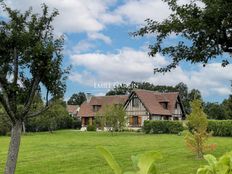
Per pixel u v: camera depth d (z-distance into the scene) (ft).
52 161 80.23
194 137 78.89
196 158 78.89
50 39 39.19
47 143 130.62
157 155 3.25
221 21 39.11
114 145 118.73
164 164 70.38
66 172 66.54
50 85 39.63
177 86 381.40
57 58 39.27
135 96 243.40
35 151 102.06
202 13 39.75
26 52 37.81
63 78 40.22
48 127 226.79
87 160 80.64
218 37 40.27
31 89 38.93
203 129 78.89
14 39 37.32
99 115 227.81
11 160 38.86
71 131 242.78
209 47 41.42
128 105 244.42
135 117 241.14
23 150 105.19
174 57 43.83
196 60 42.34
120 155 88.69
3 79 37.58
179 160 76.38
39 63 37.96
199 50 41.91
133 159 3.36
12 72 38.01
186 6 41.01
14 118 38.83
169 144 119.96
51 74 39.01
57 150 104.17
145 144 121.39
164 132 203.21
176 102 251.80
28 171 68.08
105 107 207.72
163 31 42.88
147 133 205.57
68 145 121.08
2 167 73.00
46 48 37.81
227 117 262.06
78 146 116.98
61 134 202.59
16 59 37.93
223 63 44.04
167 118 247.09
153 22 44.45
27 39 37.60
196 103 80.33
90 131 241.76
